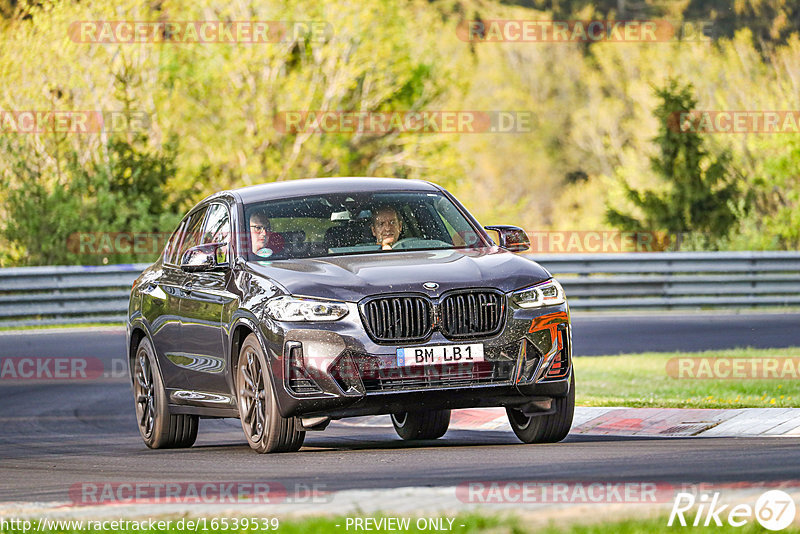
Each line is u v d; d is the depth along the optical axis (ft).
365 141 430.61
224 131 408.46
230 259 102.94
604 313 274.77
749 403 121.39
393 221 104.27
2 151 325.01
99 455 110.42
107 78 376.89
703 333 221.46
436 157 428.97
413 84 425.69
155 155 336.70
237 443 120.88
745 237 365.40
